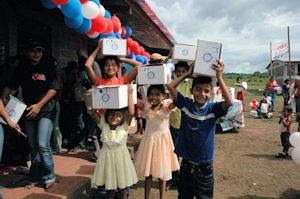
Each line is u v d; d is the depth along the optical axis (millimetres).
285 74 32656
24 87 3164
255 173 4551
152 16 5844
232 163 5094
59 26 6129
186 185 2590
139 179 4234
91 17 3334
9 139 4219
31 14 5160
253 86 44562
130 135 6266
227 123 8016
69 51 6617
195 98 2508
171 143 3271
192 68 2545
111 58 2934
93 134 4145
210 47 2344
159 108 3156
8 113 2861
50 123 3143
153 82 2828
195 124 2502
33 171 3270
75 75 4812
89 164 4113
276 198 3602
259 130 8547
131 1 4785
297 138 3641
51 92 3055
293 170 4715
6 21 4656
